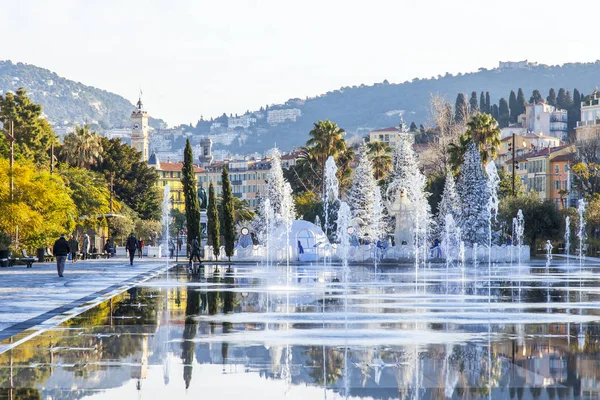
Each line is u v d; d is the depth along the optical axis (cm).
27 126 13200
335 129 12975
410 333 2155
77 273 5628
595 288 4081
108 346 1917
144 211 15812
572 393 1379
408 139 10450
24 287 4091
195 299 3328
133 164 15788
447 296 3494
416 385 1450
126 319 2533
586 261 8550
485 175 10731
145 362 1688
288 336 2094
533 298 3403
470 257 8144
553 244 11344
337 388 1426
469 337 2075
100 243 12075
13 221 7175
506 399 1337
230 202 8888
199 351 1834
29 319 2539
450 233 9631
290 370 1596
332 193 13000
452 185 10188
